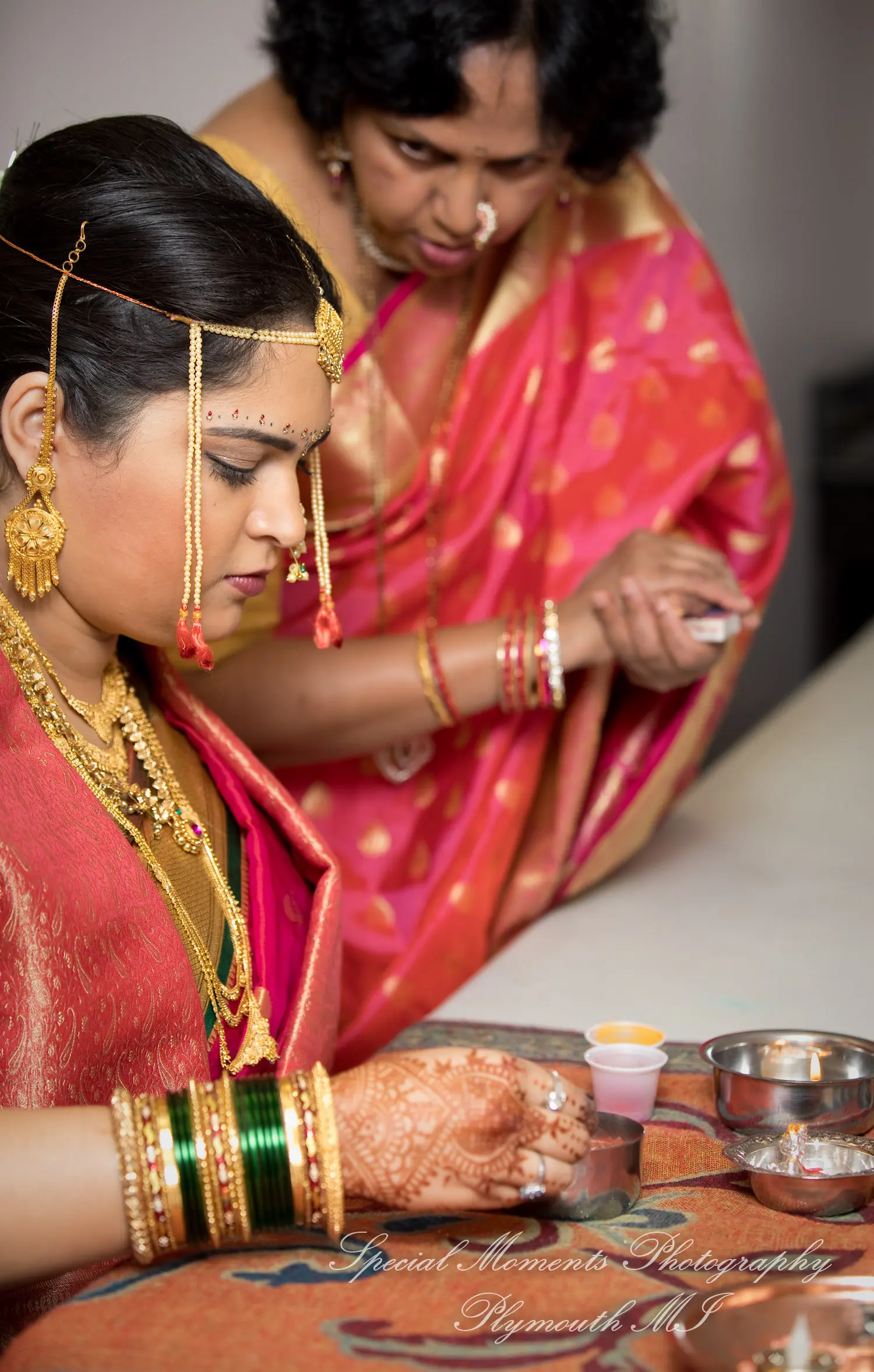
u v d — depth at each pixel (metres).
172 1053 1.12
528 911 2.04
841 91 6.85
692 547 1.87
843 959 1.61
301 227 1.71
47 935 1.01
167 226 1.10
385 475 1.98
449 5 1.48
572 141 1.75
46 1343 0.78
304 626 1.96
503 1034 1.35
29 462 1.12
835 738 2.82
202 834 1.32
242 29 3.75
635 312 2.10
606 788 2.03
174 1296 0.84
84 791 1.11
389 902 2.06
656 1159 1.05
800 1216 0.95
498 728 2.04
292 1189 0.87
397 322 1.96
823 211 6.76
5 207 1.15
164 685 1.41
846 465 6.52
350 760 2.07
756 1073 1.15
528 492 2.07
